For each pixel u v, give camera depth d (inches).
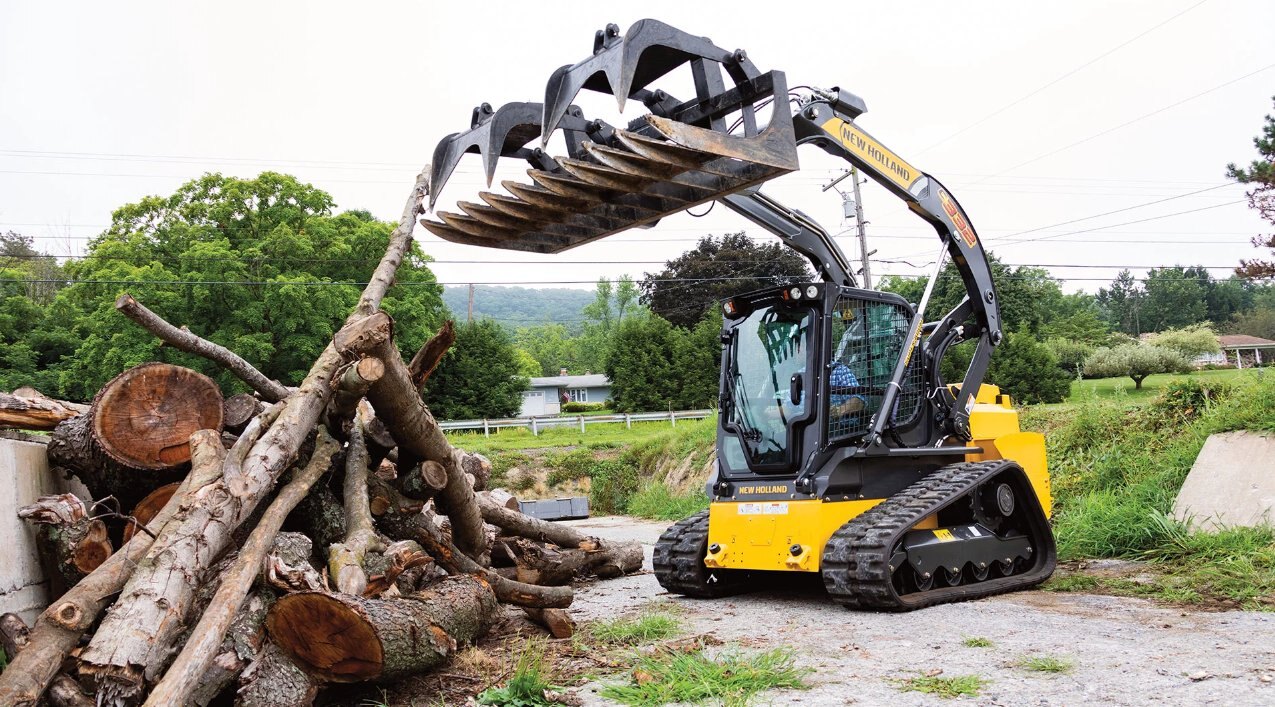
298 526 214.8
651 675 183.5
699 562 290.4
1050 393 1029.2
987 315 323.9
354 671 163.6
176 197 1363.2
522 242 250.8
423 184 271.4
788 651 203.6
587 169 204.5
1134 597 258.5
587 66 198.8
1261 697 154.3
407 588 209.5
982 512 293.6
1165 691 160.2
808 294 273.9
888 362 296.8
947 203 315.9
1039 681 170.7
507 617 253.8
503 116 230.4
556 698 173.3
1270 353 2126.0
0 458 180.7
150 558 154.2
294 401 196.5
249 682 156.1
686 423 965.8
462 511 245.6
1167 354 1103.6
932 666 186.2
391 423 212.8
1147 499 355.3
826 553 255.3
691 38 209.5
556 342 3934.5
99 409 197.0
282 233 1237.1
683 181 210.2
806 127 271.6
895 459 289.0
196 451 178.2
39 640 143.4
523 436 1149.1
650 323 1614.2
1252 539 292.0
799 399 274.5
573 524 670.5
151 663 142.7
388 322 190.9
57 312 1533.0
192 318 1157.7
